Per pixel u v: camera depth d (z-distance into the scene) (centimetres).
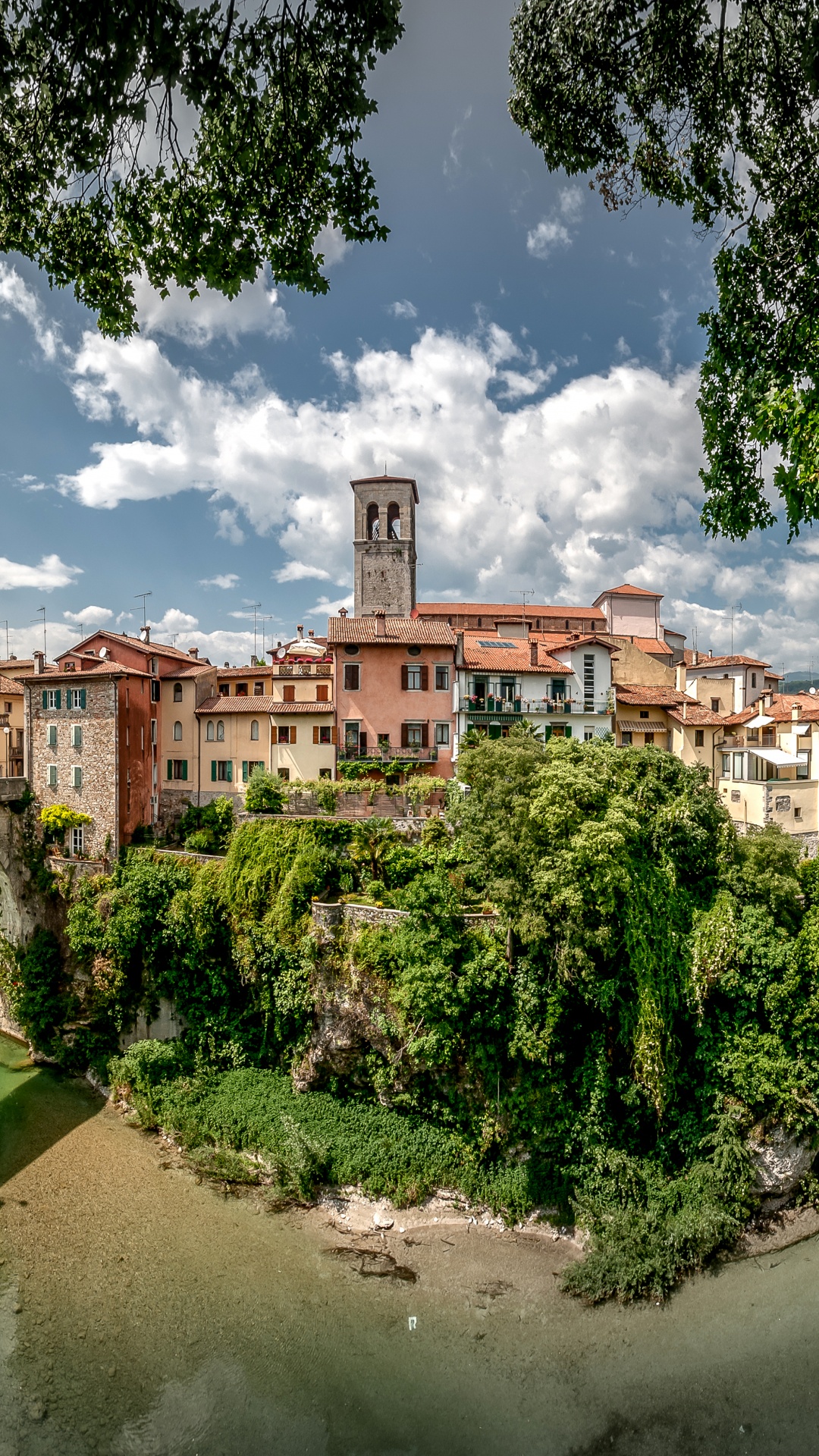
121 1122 3291
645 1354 2136
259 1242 2561
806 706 5391
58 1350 2123
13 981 4225
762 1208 2695
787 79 1026
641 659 5472
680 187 1215
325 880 3334
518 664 4628
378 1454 1839
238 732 4569
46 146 939
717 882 3002
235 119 937
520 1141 2791
